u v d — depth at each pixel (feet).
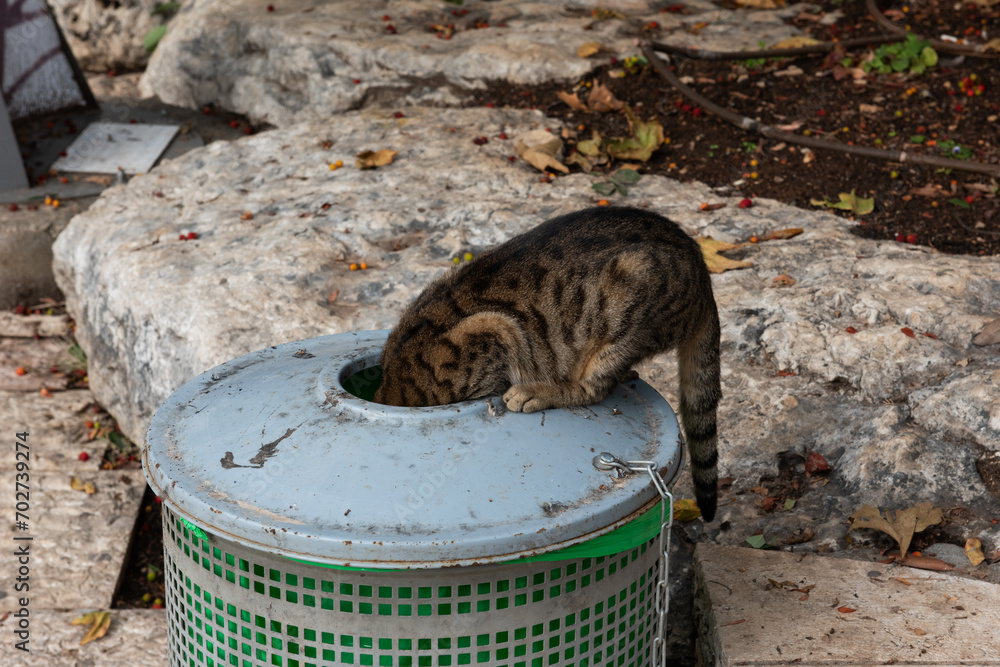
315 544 6.14
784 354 13.65
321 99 24.88
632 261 9.21
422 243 17.16
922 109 20.79
